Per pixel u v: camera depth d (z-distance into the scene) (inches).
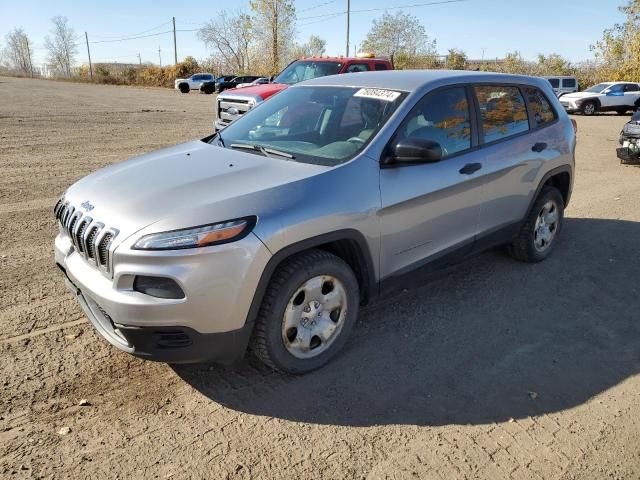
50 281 177.6
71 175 341.1
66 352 136.4
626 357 142.8
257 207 114.6
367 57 463.2
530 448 108.1
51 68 4185.5
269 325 119.0
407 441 109.1
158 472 99.3
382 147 138.4
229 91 418.9
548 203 201.6
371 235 133.7
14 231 226.8
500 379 131.1
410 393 124.8
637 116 410.9
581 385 129.6
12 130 545.3
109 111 806.5
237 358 119.5
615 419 117.6
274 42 2082.9
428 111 152.5
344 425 113.6
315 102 163.3
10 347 137.5
